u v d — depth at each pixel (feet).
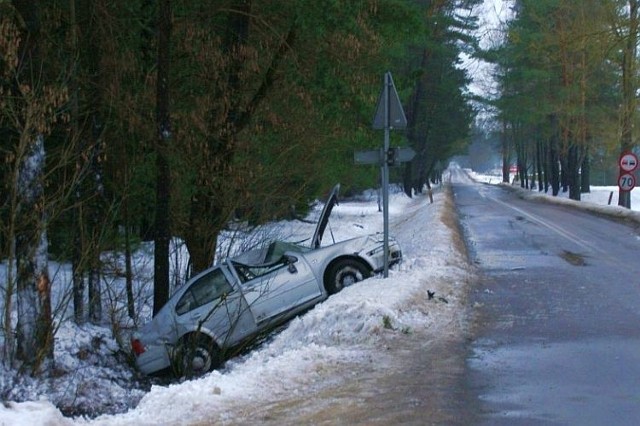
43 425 22.99
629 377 27.30
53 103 37.09
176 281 55.93
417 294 42.45
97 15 47.44
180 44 51.49
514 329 36.37
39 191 36.52
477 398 25.27
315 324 36.63
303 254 47.09
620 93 142.82
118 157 50.11
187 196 52.44
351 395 26.16
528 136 248.52
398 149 47.34
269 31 53.72
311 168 57.98
